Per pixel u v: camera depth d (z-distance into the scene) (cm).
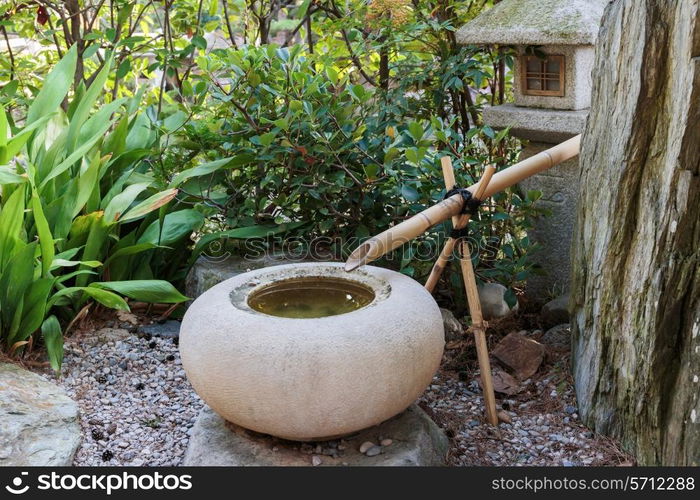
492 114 339
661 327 227
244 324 226
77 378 303
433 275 278
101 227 320
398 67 393
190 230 345
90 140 321
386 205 357
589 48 316
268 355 217
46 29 464
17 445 244
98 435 266
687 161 213
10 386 271
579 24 302
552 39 307
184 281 372
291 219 368
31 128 306
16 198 291
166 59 385
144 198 364
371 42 375
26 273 294
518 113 330
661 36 224
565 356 310
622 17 242
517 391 296
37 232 319
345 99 355
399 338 226
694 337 218
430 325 237
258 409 223
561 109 324
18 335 302
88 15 491
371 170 320
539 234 350
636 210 239
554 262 348
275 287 259
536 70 330
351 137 333
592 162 266
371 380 220
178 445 265
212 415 262
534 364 306
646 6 226
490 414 275
